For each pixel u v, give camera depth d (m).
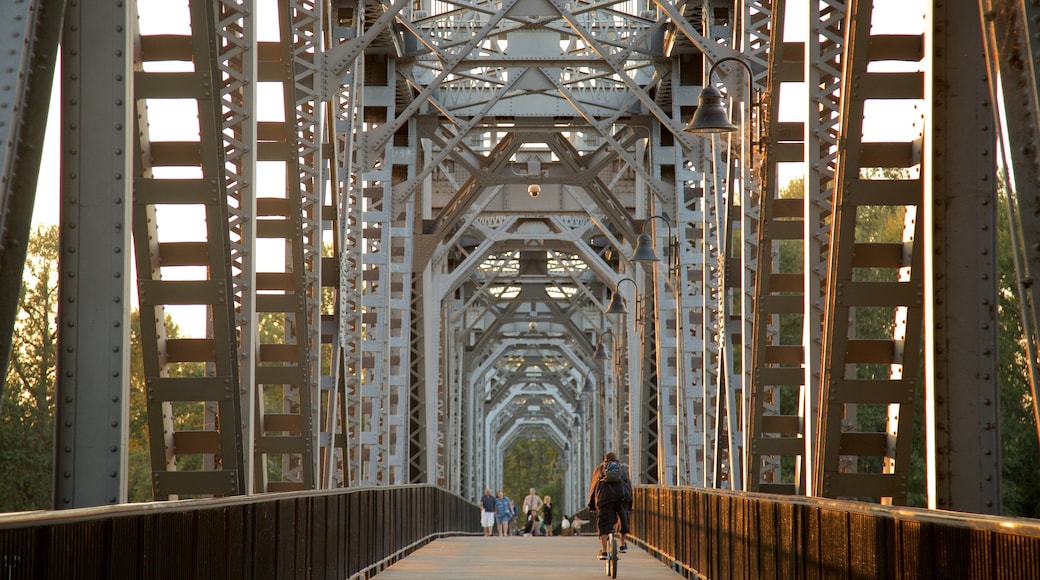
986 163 16.47
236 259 26.67
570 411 180.38
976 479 16.25
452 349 100.06
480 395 151.88
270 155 32.53
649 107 52.47
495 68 60.75
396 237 65.19
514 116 63.50
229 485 22.95
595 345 120.50
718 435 42.81
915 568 11.28
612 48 58.12
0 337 11.33
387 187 57.72
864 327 65.50
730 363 41.53
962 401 16.34
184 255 23.33
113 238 16.95
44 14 11.80
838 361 23.38
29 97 11.70
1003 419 55.94
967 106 16.47
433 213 78.69
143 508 11.77
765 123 31.38
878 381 23.53
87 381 16.80
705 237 50.69
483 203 78.62
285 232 32.84
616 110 62.44
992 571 9.38
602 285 105.44
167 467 23.14
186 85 21.20
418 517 51.31
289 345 34.62
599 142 77.44
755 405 32.72
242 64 26.62
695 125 33.06
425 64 60.50
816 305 26.38
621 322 91.38
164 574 12.52
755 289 32.16
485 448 170.88
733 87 39.41
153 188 21.70
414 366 73.69
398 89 60.22
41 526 9.21
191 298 22.42
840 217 22.34
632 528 57.50
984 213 16.44
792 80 30.78
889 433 24.22
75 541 9.91
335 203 41.66
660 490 42.81
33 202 11.62
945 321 16.42
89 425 16.75
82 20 17.05
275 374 33.53
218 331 22.50
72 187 16.97
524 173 70.12
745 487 33.19
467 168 66.50
